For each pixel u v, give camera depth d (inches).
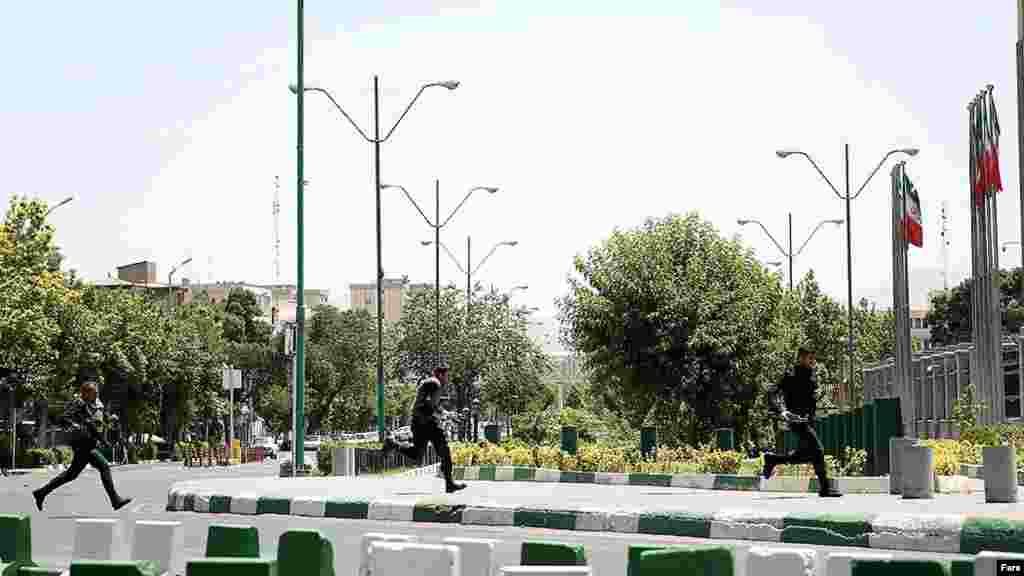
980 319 1844.2
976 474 1131.3
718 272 2183.8
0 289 2320.4
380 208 1779.0
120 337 3240.7
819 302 3464.6
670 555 333.1
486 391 3361.2
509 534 720.3
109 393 3245.6
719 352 2105.1
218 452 2716.5
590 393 2354.8
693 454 1248.2
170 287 3772.1
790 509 714.2
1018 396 1911.9
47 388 2942.9
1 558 418.0
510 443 1590.8
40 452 2827.3
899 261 2269.9
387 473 1439.5
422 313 3383.4
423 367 3331.7
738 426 2174.0
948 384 2234.3
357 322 4677.7
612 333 2165.4
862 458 1057.5
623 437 2160.4
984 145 1825.8
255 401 4549.7
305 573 374.0
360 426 4746.6
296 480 1098.7
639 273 2165.4
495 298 3459.6
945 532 626.8
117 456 3198.8
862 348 3705.7
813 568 327.6
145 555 422.6
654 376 2139.5
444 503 800.3
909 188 2172.7
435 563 331.0
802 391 857.5
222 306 4862.2
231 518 837.8
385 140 1758.1
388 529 748.0
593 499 832.9
